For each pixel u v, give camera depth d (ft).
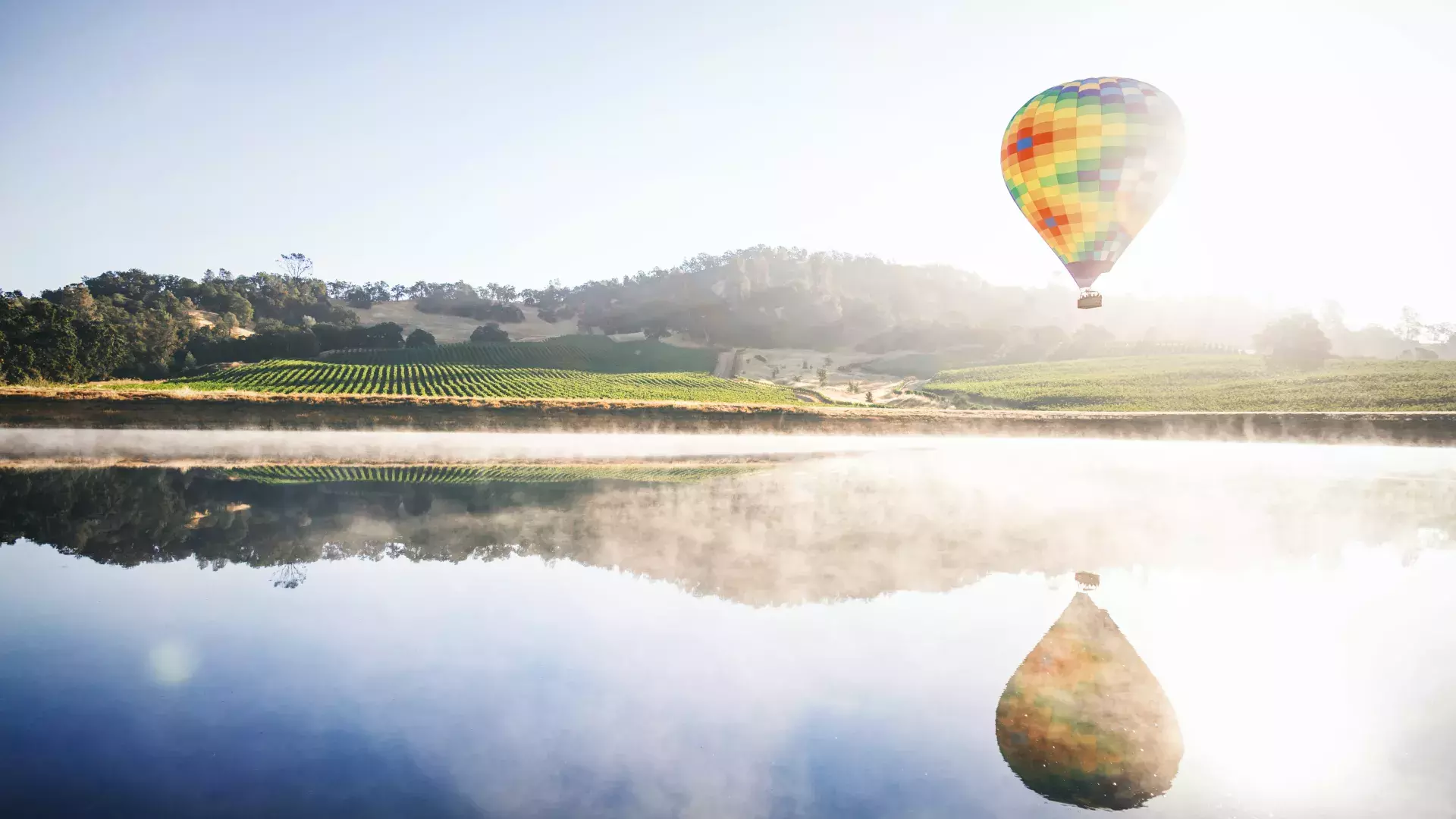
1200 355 343.26
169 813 18.22
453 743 22.16
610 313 493.77
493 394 223.51
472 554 44.88
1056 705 25.23
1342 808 19.63
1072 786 20.36
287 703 24.67
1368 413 148.46
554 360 335.88
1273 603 36.76
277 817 18.15
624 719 23.81
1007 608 35.42
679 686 26.30
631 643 30.48
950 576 40.91
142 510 57.47
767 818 18.06
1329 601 36.88
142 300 371.15
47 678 26.22
